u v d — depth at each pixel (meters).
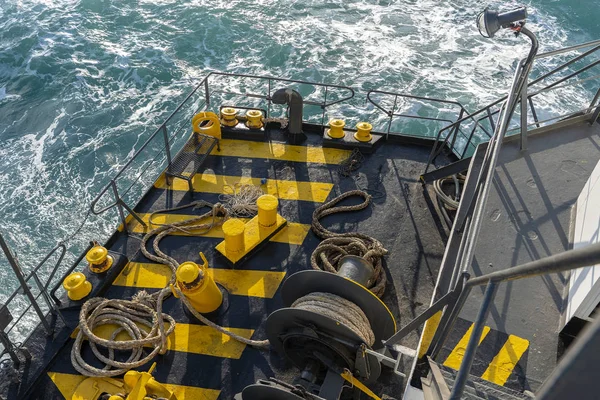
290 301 5.76
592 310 4.25
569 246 5.22
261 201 7.43
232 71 21.78
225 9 25.22
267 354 6.25
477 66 22.41
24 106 20.22
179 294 6.41
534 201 5.73
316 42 23.41
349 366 4.97
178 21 24.50
